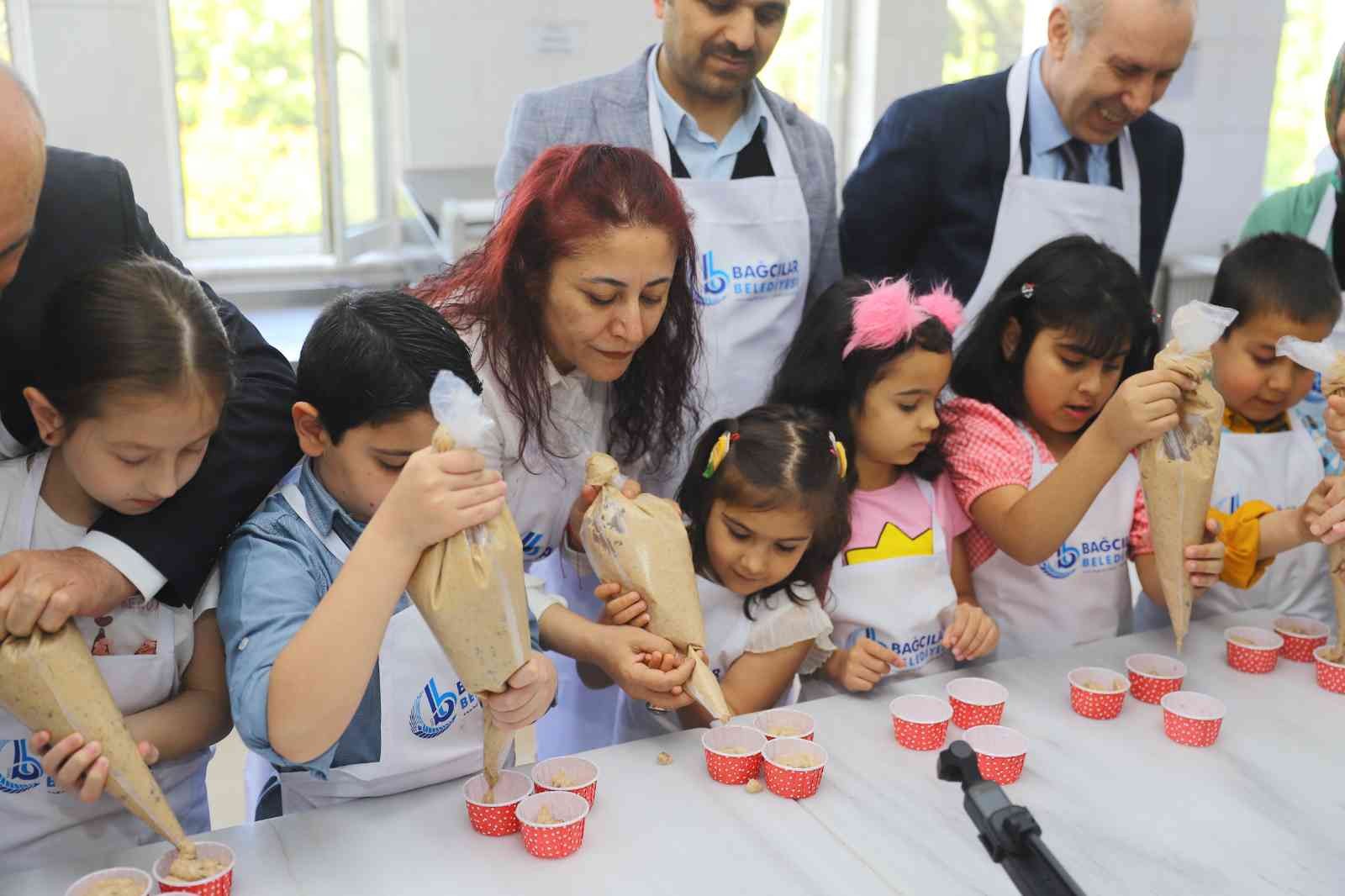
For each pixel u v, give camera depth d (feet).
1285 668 5.16
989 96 6.89
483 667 3.45
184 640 4.09
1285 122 14.55
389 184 11.96
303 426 3.98
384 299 3.94
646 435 5.31
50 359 3.51
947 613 5.47
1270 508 5.70
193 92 11.24
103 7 10.47
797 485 4.64
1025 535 5.22
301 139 11.82
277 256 11.97
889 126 7.02
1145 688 4.77
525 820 3.65
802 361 5.49
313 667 3.39
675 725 5.23
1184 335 4.65
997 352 5.74
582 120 6.39
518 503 5.05
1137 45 6.16
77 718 3.40
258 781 5.00
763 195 6.59
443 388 3.37
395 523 3.36
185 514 3.88
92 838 4.08
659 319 4.72
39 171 3.34
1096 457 4.89
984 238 6.97
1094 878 3.61
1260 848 3.79
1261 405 6.09
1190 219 14.32
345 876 3.54
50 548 3.93
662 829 3.81
